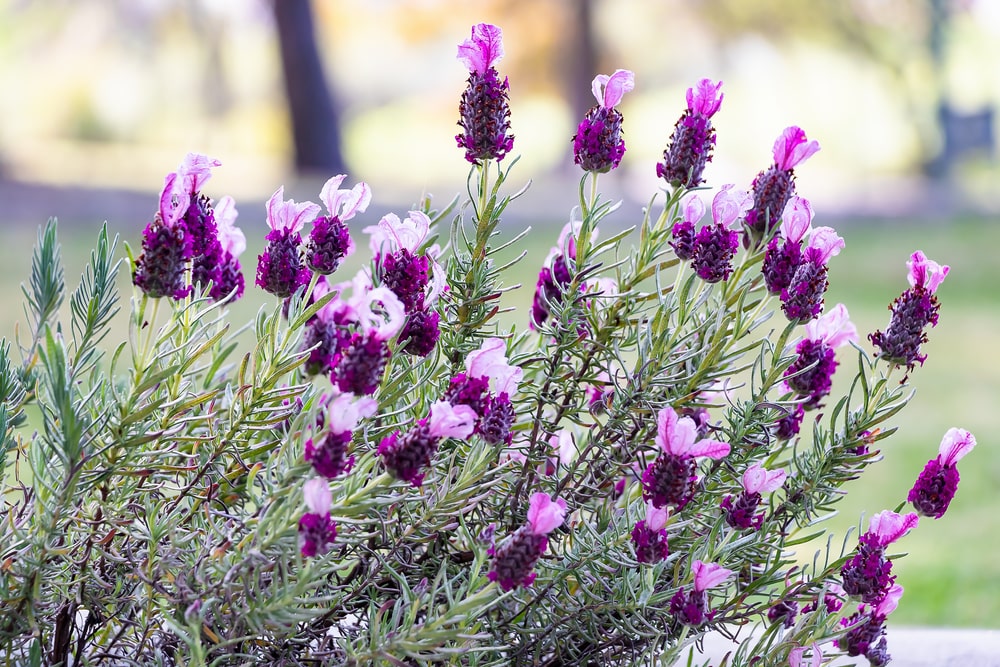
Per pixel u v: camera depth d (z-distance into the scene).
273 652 1.21
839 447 1.25
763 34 14.04
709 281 1.22
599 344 1.24
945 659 1.39
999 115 15.70
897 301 1.24
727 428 1.25
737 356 1.23
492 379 1.19
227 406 1.22
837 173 15.55
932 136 14.47
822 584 1.25
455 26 16.48
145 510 1.21
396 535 1.21
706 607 1.21
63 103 15.11
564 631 1.23
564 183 11.53
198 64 15.67
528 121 18.86
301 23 10.03
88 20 14.52
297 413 1.20
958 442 1.22
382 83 19.98
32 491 1.21
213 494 1.22
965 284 5.63
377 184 9.80
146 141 15.91
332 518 1.16
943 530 2.13
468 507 1.19
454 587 1.22
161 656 1.18
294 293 1.20
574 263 1.25
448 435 1.15
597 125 1.22
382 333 1.14
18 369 1.23
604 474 1.25
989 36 15.99
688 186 1.23
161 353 1.18
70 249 5.22
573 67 12.70
